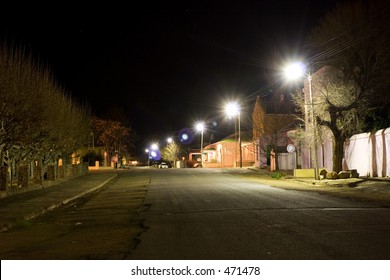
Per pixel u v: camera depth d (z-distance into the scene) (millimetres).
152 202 19625
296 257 8625
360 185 24922
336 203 17422
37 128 24531
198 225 12797
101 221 14625
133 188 28969
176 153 91500
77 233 12375
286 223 12648
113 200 21781
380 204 17016
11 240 11711
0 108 21438
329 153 34281
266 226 12258
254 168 53125
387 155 26922
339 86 30609
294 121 45750
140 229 12422
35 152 28703
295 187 26109
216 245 9938
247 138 66625
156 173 47469
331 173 29281
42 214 17984
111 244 10422
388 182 24031
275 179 34656
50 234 12641
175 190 25688
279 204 17328
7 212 17031
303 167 40625
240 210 15789
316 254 8812
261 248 9508
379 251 8945
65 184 32938
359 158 30453
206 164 73438
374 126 31219
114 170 58031
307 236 10633
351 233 10883
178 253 9250
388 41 29172
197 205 17797
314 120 29547
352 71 29656
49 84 28016
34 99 23328
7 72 21781
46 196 23609
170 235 11320
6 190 23266
